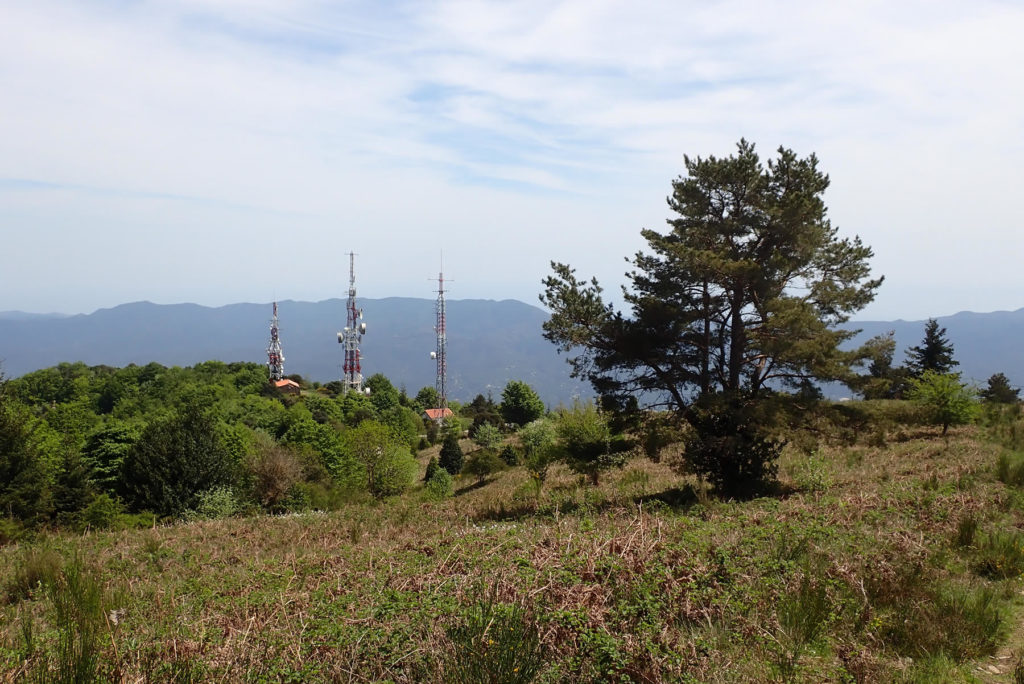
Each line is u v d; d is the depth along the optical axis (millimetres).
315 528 15969
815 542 7961
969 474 12766
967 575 7074
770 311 15797
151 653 5145
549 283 17469
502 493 22234
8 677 4688
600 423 22125
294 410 77000
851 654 5109
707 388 16875
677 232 17312
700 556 7121
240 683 4602
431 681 4496
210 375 101188
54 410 57188
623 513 12445
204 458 30203
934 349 45094
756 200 16422
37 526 22438
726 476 16188
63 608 7297
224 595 7805
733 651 5285
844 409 16031
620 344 16922
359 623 5422
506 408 73750
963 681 4934
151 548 13422
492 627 4832
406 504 21328
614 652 4742
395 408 90375
